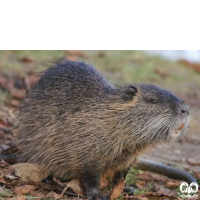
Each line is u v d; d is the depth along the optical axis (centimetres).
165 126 671
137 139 683
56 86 744
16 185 673
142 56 1967
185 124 680
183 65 2050
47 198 650
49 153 714
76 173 711
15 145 812
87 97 707
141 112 679
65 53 1691
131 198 702
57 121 706
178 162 991
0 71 1327
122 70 1658
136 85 712
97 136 680
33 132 737
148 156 1007
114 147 685
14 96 1170
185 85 1706
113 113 684
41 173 721
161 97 684
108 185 760
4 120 965
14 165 712
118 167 722
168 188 799
